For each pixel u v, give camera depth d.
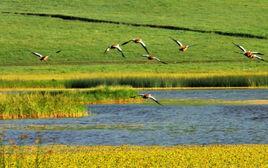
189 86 70.31
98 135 35.31
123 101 55.84
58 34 111.44
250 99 58.19
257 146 30.98
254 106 52.38
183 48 22.20
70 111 44.50
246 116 45.38
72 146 31.30
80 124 40.34
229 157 27.69
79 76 76.81
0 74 82.88
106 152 29.14
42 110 43.81
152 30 114.62
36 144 31.59
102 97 55.56
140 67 90.62
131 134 35.88
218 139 34.00
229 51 103.25
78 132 36.50
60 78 74.06
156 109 49.97
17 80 70.94
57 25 116.56
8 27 114.00
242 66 91.31
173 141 33.31
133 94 56.66
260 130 37.59
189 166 25.72
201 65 92.44
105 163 26.38
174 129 38.12
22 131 36.59
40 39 108.25
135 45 105.56
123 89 57.25
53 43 106.44
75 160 26.98
